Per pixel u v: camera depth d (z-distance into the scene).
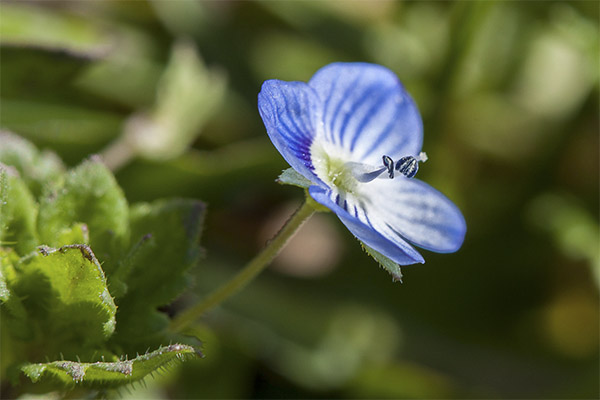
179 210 0.07
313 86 0.07
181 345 0.06
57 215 0.07
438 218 0.07
